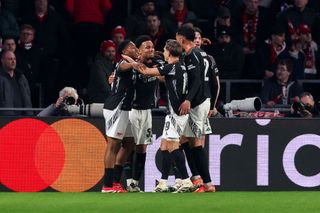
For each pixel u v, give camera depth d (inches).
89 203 1310.3
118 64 1461.6
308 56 2049.7
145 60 1488.7
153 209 1241.4
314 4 2138.3
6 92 1800.0
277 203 1315.2
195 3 2129.7
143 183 1568.7
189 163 1496.1
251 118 1576.0
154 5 2026.3
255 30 2073.1
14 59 1808.6
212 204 1293.1
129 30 2006.6
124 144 1497.3
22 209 1256.2
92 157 1568.7
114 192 1488.7
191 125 1460.4
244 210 1235.2
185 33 1439.5
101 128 1567.4
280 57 2017.7
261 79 2006.6
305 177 1584.6
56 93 2032.5
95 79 1849.2
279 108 1774.1
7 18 1998.0
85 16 2069.4
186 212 1214.9
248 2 2073.1
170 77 1432.1
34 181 1563.7
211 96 1488.7
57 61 2037.4
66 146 1566.2
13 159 1558.8
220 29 2014.0
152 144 1567.4
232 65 1998.0
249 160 1578.5
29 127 1562.5
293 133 1582.2
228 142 1574.8
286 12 2070.6
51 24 2028.8
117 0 2178.9
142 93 1477.6
